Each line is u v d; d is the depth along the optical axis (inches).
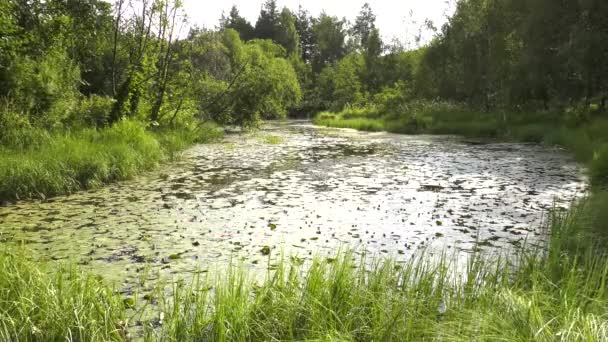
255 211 313.1
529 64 1029.8
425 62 1540.4
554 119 968.9
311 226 275.9
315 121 1563.7
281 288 156.4
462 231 264.4
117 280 189.5
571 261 192.7
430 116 1218.6
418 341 128.9
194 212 309.9
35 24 592.4
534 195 362.3
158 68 815.7
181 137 724.7
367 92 1918.1
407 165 534.6
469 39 1349.7
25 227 270.7
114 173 425.1
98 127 578.9
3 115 448.1
